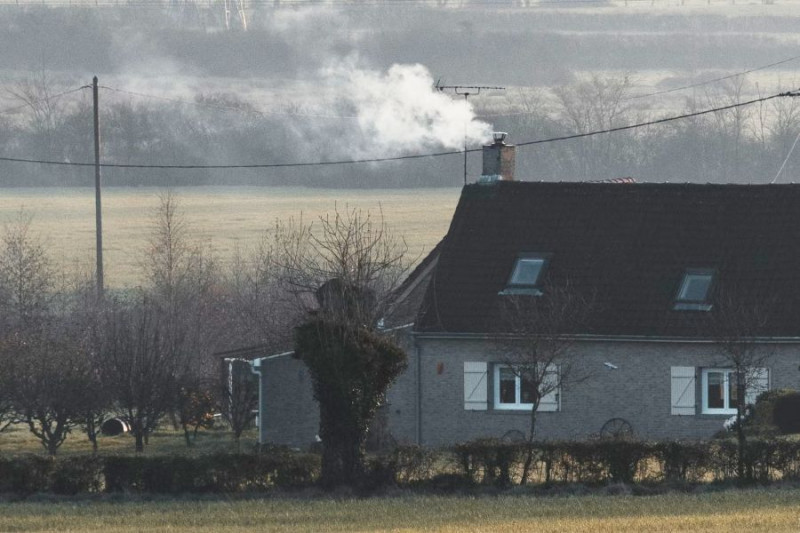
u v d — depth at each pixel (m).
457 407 176.75
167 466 125.31
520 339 166.00
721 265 178.75
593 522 104.19
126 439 198.75
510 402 176.75
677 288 177.12
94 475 126.12
